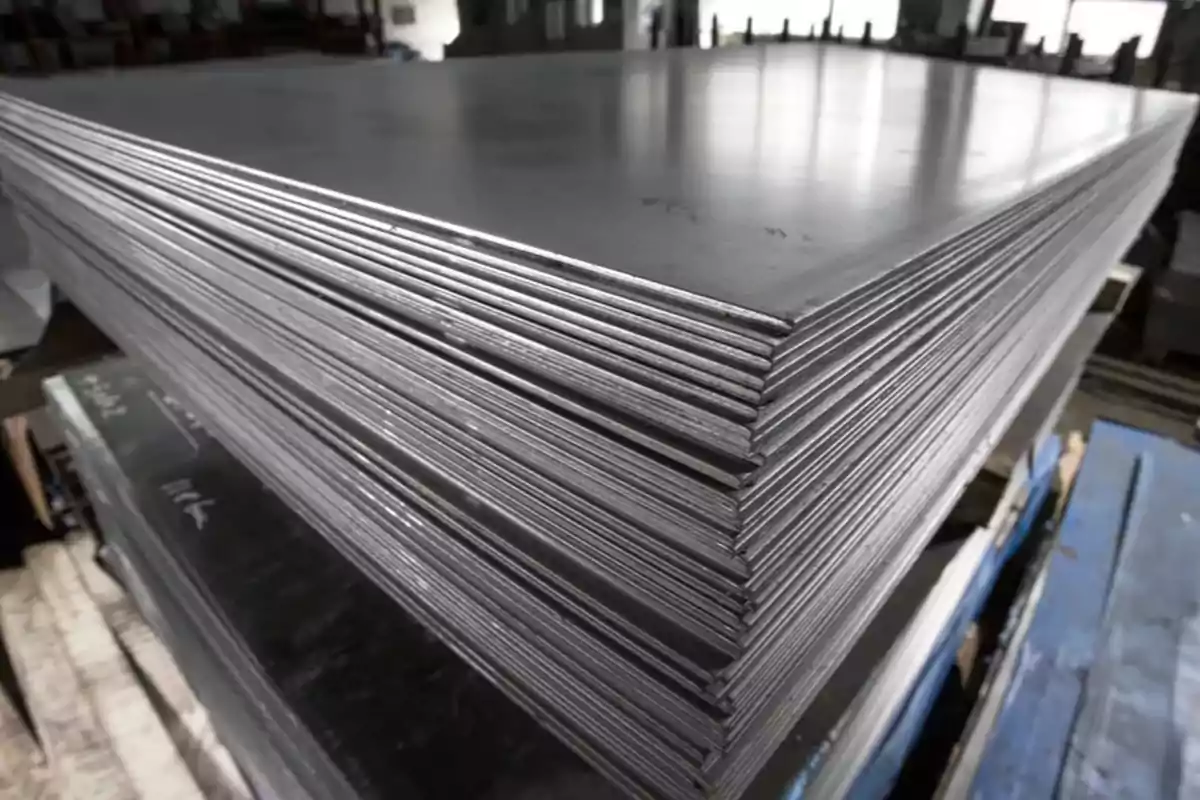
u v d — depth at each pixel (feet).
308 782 2.22
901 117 2.45
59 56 3.97
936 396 1.64
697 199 1.45
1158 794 2.75
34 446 4.69
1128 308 6.22
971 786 2.80
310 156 1.72
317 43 4.78
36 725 3.84
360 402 1.61
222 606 2.61
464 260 1.25
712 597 1.13
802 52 4.28
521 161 1.71
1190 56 5.16
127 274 2.45
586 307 1.10
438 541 1.60
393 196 1.41
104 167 2.13
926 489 1.89
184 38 4.33
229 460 3.36
